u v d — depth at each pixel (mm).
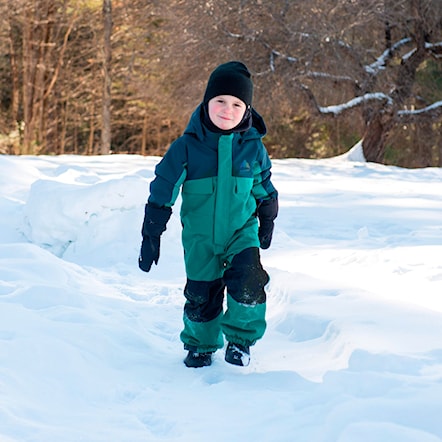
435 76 29328
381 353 3252
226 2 24453
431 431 2445
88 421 2848
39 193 7109
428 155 30953
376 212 9852
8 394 2982
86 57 34594
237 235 3674
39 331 3756
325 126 33969
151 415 2947
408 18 24859
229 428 2744
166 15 26688
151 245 3609
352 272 5711
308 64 23828
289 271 5785
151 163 15570
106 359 3658
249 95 3600
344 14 24016
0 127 33031
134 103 33844
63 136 35344
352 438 2357
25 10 30203
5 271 4918
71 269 5461
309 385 3277
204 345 3721
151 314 4730
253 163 3660
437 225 8750
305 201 11031
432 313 4062
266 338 4172
